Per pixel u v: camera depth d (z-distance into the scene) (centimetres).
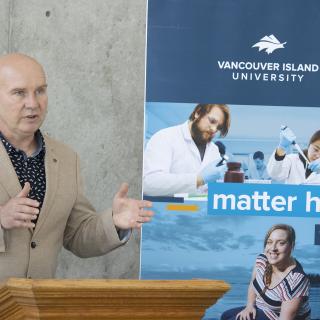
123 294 366
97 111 835
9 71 528
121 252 840
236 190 725
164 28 719
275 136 726
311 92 727
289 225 727
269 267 726
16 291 353
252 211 726
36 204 480
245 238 727
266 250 727
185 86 721
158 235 723
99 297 362
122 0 838
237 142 724
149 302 374
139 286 367
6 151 537
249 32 723
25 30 828
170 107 720
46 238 543
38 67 538
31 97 528
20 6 828
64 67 830
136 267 841
